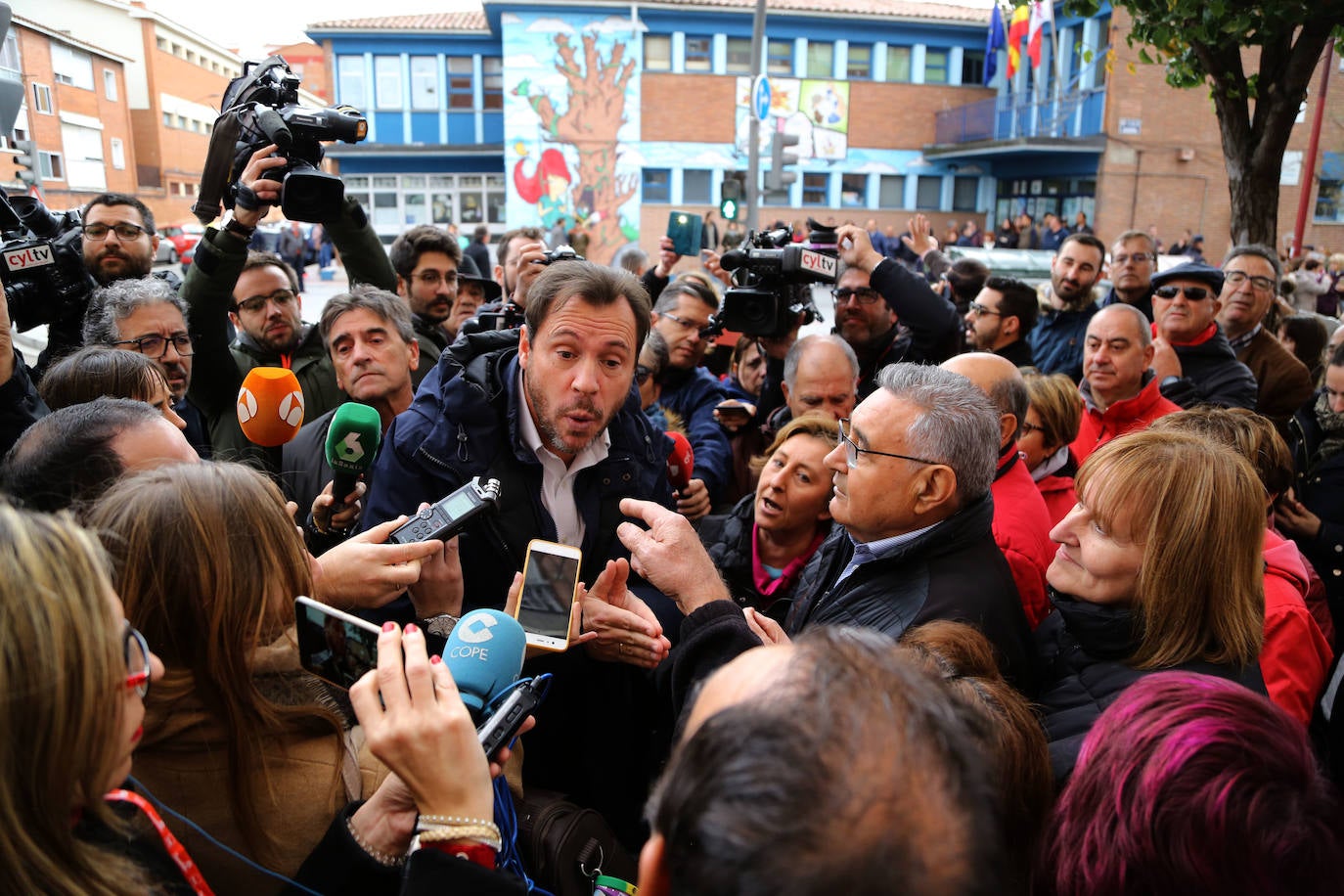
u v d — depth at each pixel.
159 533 1.07
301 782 1.15
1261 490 1.54
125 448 1.37
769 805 0.61
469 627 1.21
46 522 0.85
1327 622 2.52
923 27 23.27
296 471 2.54
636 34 22.34
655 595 2.10
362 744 1.27
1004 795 1.04
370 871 1.09
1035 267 14.37
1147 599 1.54
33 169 6.72
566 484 2.01
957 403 1.84
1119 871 0.91
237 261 2.84
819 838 0.59
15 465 1.37
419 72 24.11
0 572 0.79
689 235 4.58
